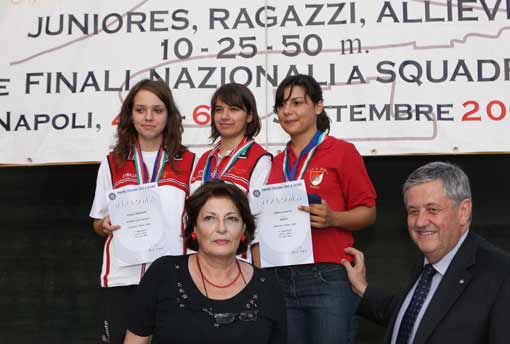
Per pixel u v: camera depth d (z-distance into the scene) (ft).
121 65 13.65
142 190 10.24
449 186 7.63
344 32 13.37
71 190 15.24
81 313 14.96
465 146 12.87
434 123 12.96
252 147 10.56
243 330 7.72
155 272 8.13
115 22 13.78
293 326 10.00
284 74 13.39
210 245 7.85
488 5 13.14
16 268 15.11
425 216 7.69
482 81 12.97
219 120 10.48
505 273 7.27
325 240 10.09
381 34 13.28
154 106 10.41
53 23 13.84
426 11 13.24
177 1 13.74
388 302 8.97
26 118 13.61
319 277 9.93
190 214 8.08
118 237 10.18
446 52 13.10
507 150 12.78
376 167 14.85
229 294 7.95
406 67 13.14
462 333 7.18
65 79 13.69
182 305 7.79
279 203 10.05
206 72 13.53
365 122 13.09
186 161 10.68
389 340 8.22
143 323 8.02
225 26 13.62
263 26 13.55
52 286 15.06
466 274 7.45
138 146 10.65
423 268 8.30
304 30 13.46
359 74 13.21
